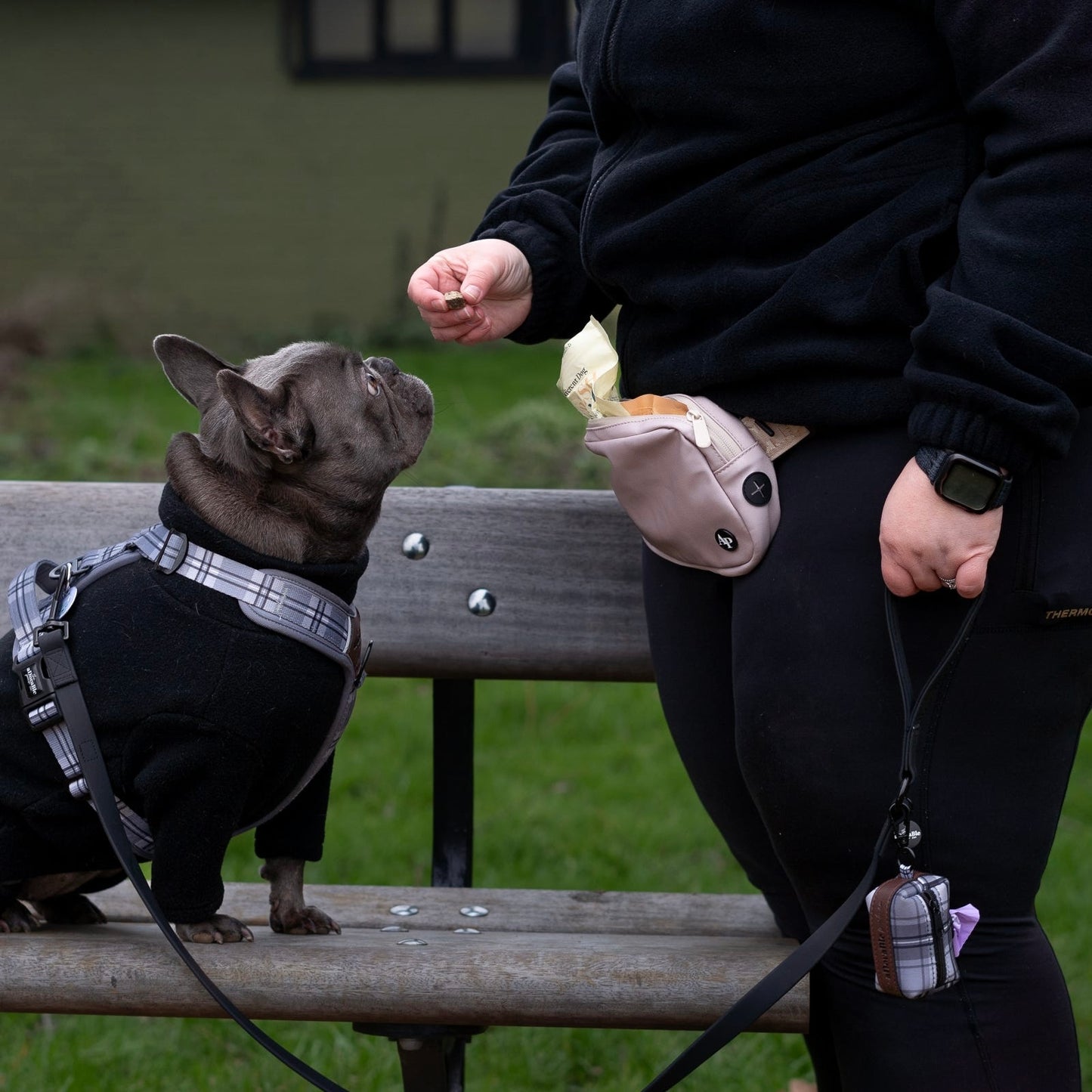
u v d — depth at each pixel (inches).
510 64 652.7
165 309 653.3
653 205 78.9
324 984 75.2
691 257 77.9
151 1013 76.7
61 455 286.8
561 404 323.3
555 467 252.2
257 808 84.2
